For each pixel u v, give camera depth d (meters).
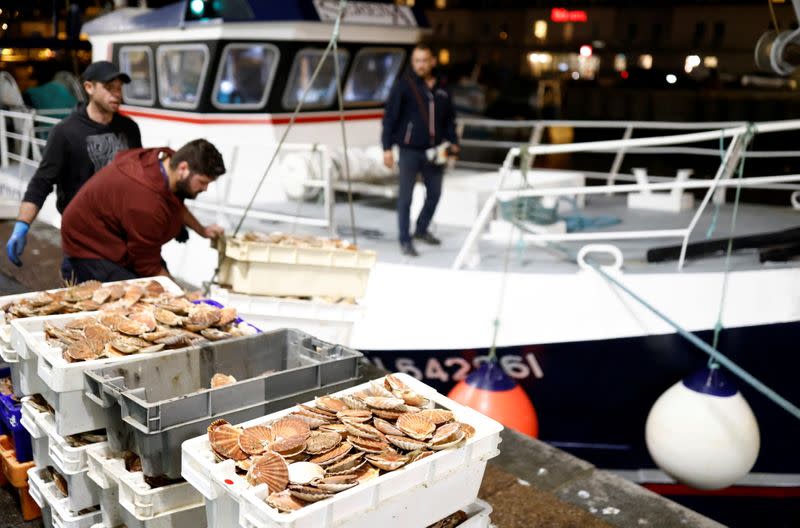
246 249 3.47
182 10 6.19
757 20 29.33
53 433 2.39
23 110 7.84
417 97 5.29
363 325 4.77
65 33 9.49
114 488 2.29
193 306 2.74
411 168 5.34
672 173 18.81
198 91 6.30
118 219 3.31
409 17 6.97
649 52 32.34
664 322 4.30
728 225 5.89
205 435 1.97
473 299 4.55
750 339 4.30
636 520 3.08
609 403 4.61
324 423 2.04
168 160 3.36
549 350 4.47
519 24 35.97
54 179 3.82
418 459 1.89
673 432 3.91
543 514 3.10
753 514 4.88
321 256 3.53
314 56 6.38
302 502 1.70
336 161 6.46
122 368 2.29
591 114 30.72
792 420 4.56
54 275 5.69
